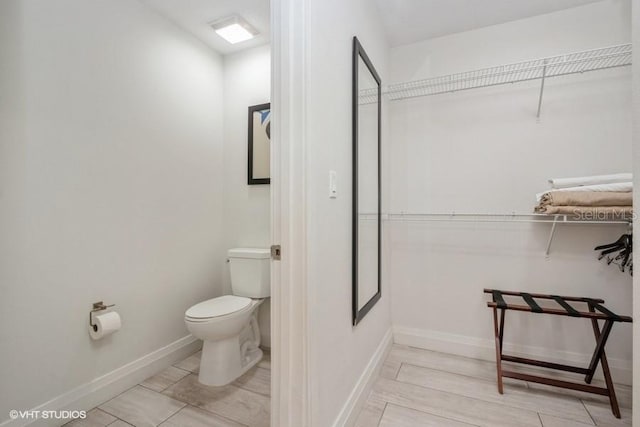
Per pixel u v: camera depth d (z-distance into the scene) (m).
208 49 2.41
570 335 1.94
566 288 1.94
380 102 2.02
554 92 1.95
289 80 1.11
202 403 1.66
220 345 1.85
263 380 1.88
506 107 2.06
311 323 1.11
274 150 1.15
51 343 1.48
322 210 1.21
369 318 1.82
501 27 2.08
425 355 2.17
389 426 1.47
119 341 1.78
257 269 2.15
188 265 2.24
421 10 1.96
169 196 2.11
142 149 1.93
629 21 1.81
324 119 1.23
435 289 2.26
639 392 0.84
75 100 1.59
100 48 1.70
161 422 1.51
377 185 1.98
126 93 1.83
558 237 1.95
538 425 1.47
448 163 2.21
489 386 1.79
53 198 1.50
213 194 2.46
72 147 1.58
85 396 1.60
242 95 2.47
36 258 1.44
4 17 1.34
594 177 1.71
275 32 1.14
